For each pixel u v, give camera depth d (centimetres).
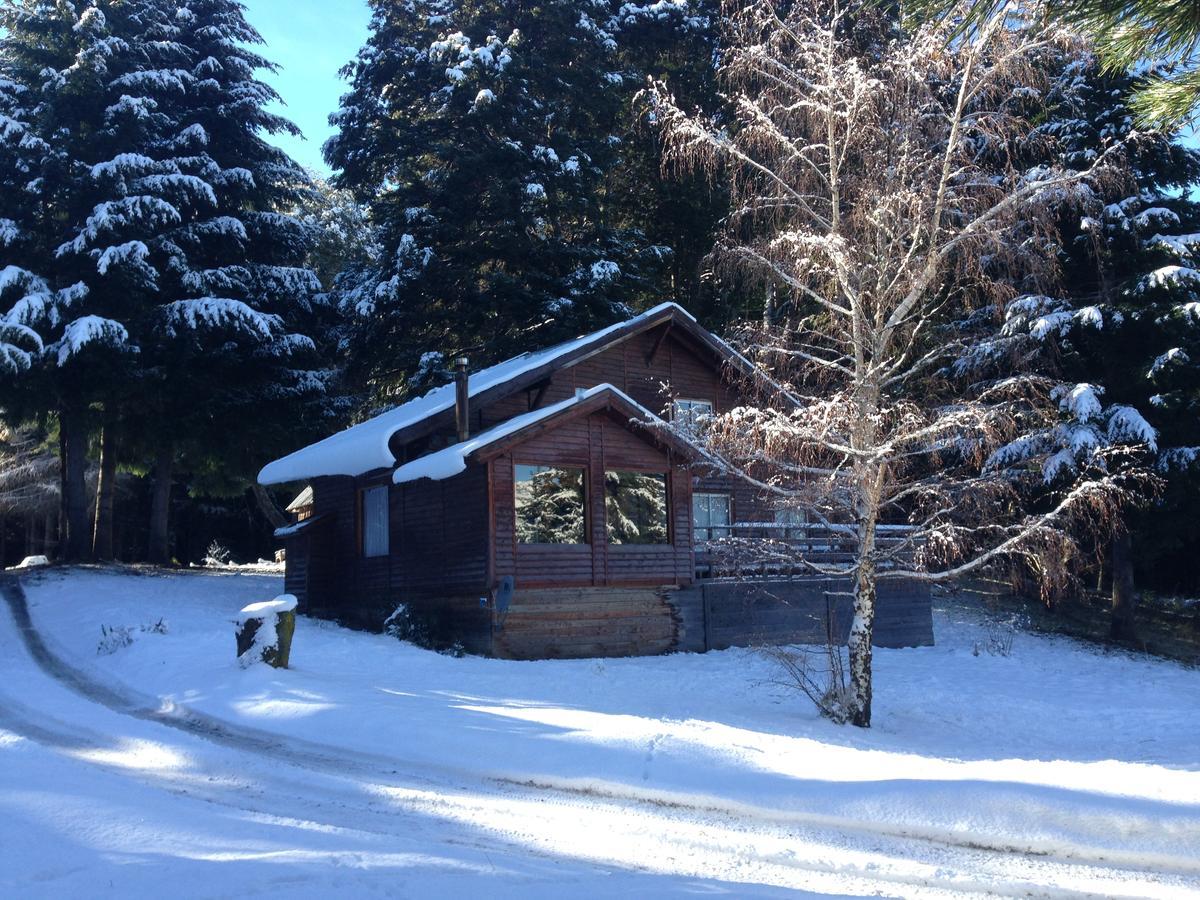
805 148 1503
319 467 2244
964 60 1395
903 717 1569
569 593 1955
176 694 1334
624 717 1184
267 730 1131
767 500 1639
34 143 2859
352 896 525
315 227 3647
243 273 3225
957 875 657
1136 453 2441
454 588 1942
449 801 838
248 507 4978
